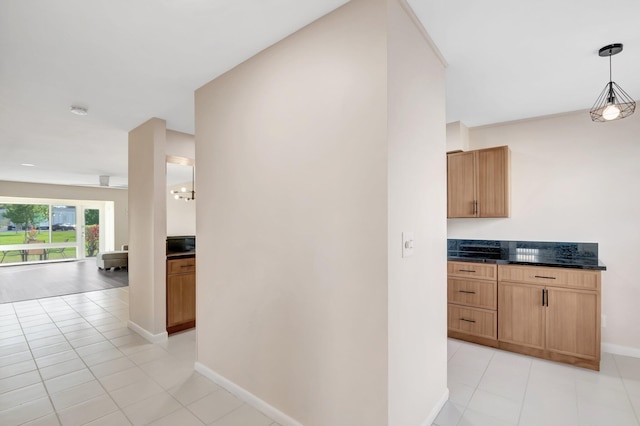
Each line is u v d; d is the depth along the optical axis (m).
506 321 2.96
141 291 3.42
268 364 1.99
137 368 2.63
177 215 8.92
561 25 1.75
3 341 3.25
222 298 2.32
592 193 3.05
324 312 1.69
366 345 1.52
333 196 1.65
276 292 1.93
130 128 3.59
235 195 2.22
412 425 1.69
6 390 2.30
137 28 1.79
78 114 3.11
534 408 2.06
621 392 2.25
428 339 1.89
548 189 3.26
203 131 2.51
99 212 10.63
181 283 3.56
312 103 1.74
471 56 2.08
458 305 3.22
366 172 1.52
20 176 7.22
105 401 2.15
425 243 1.84
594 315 2.57
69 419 1.96
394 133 1.51
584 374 2.51
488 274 3.05
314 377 1.73
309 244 1.75
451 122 3.46
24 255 9.42
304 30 1.79
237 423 1.91
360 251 1.54
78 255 10.22
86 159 5.25
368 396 1.52
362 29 1.53
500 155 3.29
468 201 3.46
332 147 1.65
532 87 2.57
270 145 1.97
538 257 3.21
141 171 3.43
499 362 2.73
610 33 1.83
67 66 2.21
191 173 6.98
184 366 2.66
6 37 1.85
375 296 1.49
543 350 2.79
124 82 2.46
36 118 3.24
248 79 2.13
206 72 2.31
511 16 1.68
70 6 1.59
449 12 1.65
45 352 2.97
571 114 3.15
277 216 1.93
